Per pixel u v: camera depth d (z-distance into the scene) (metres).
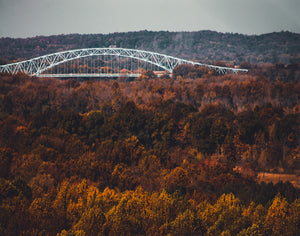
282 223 179.50
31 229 177.88
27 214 185.50
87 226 179.25
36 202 189.75
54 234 180.88
